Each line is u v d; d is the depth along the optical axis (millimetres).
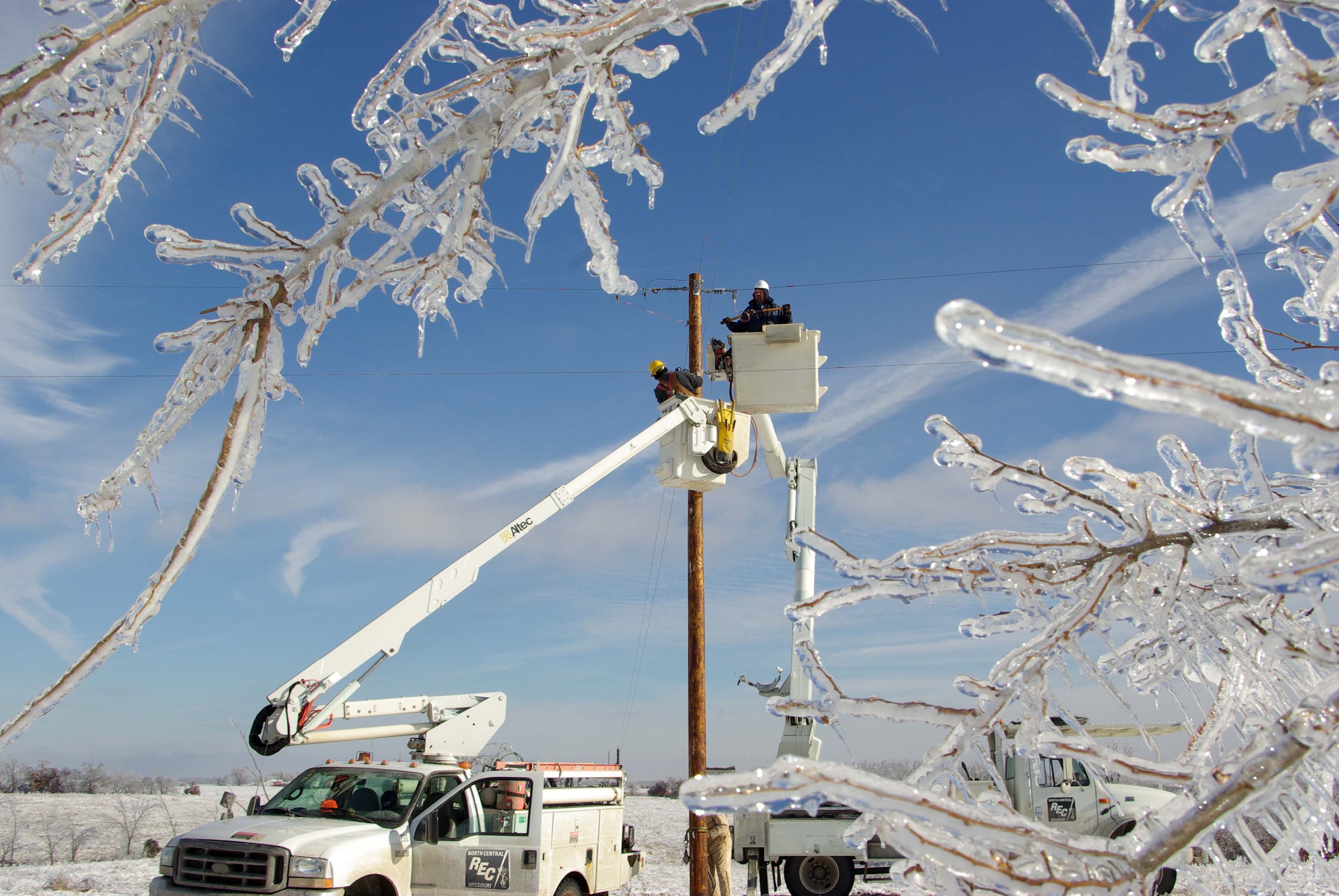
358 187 1708
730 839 10594
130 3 1410
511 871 8148
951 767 1805
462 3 1653
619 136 1736
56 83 1354
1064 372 890
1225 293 2084
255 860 7199
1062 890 1198
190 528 1498
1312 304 1984
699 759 11305
